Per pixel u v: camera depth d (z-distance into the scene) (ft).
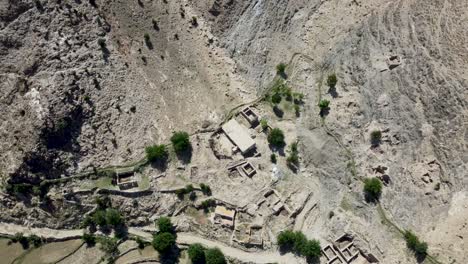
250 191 268.82
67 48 282.77
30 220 269.44
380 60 288.92
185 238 262.26
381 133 272.72
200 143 280.72
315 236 257.55
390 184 262.47
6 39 280.72
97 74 283.59
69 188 268.62
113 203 268.82
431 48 282.56
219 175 273.13
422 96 274.77
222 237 260.83
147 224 268.41
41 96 269.44
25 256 263.29
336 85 290.56
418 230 250.78
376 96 281.74
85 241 264.93
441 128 265.75
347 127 278.87
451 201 251.80
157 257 258.37
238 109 289.53
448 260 239.30
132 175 272.92
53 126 265.54
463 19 284.41
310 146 277.85
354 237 252.83
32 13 283.18
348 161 271.49
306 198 266.16
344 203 263.90
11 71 280.31
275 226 261.03
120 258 259.39
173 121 285.64
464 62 275.39
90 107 276.62
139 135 280.51
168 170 274.36
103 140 276.00
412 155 265.95
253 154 278.26
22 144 264.93
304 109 287.28
